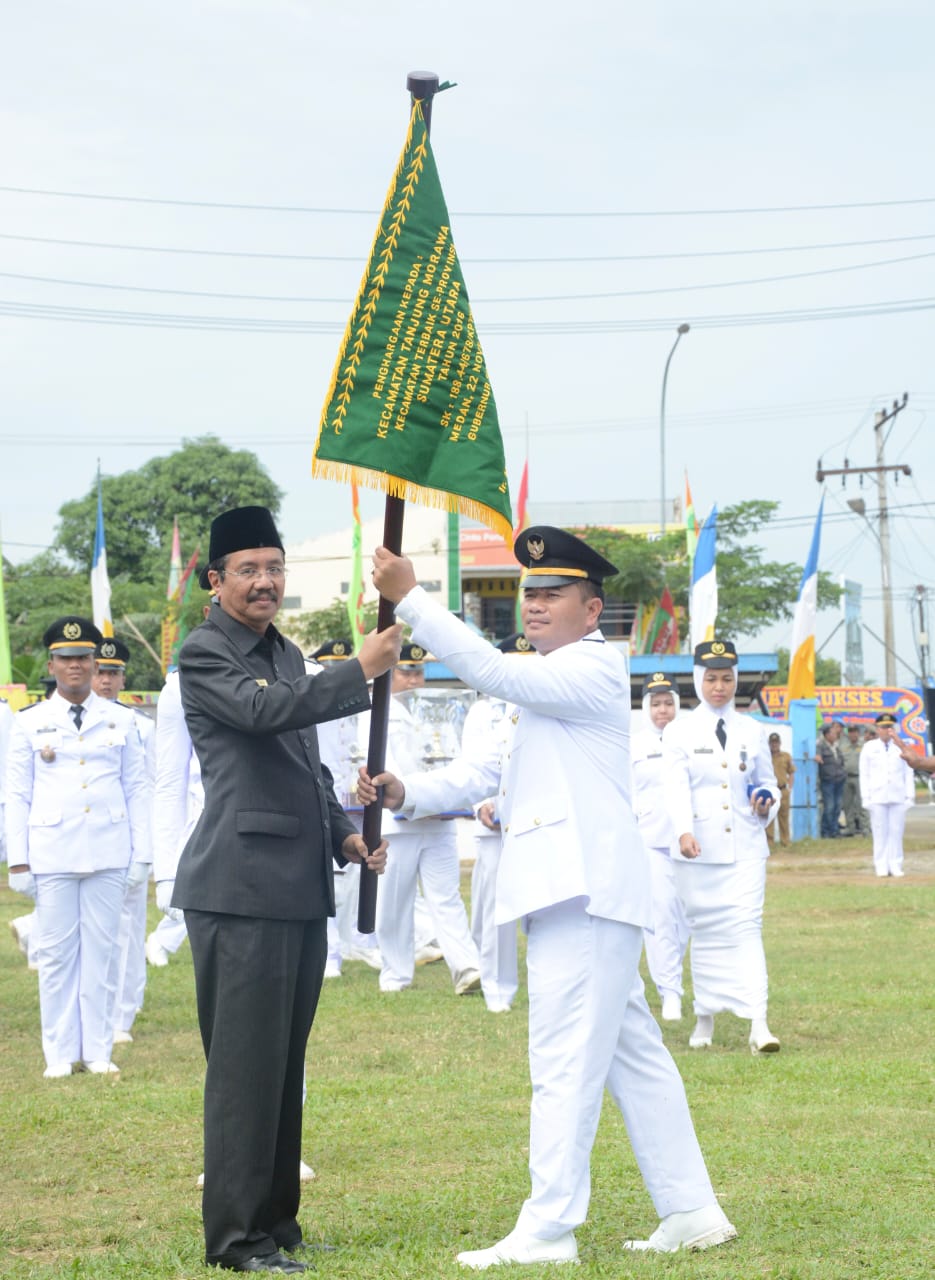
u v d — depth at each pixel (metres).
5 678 26.84
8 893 20.12
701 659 9.73
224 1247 4.97
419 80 5.28
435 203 5.29
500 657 5.04
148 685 45.16
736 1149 6.45
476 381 5.28
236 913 5.05
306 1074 8.38
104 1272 4.91
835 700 42.31
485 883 10.91
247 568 5.33
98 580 29.61
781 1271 4.79
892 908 16.86
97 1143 6.90
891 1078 8.05
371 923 5.43
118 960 9.31
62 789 8.92
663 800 9.95
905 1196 5.76
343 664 5.09
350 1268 4.89
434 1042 9.42
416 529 52.59
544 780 5.16
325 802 5.43
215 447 57.50
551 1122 4.97
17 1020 10.48
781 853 26.55
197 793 10.14
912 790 22.19
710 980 9.33
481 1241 5.26
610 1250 5.13
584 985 5.02
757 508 49.22
